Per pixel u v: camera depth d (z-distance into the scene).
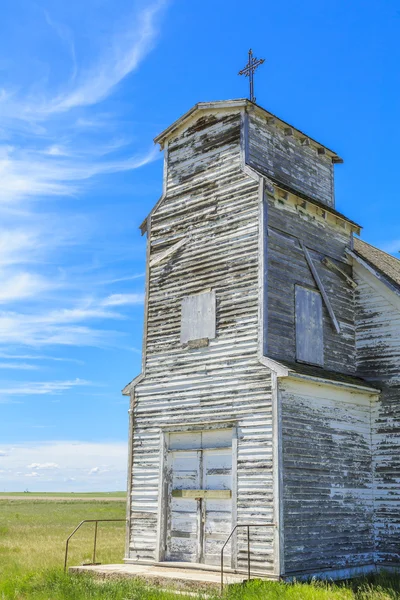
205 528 15.84
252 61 19.97
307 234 17.92
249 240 16.62
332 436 16.39
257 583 13.26
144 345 18.59
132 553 17.22
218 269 17.19
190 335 17.41
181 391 17.20
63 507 79.75
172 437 17.28
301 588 12.92
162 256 18.81
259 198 16.66
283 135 18.75
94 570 15.87
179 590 14.00
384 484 17.39
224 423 15.88
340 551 15.80
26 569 18.41
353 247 20.22
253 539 14.56
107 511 67.00
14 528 38.66
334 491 16.05
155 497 17.09
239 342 16.11
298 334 16.72
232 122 17.89
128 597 13.02
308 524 14.98
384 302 18.66
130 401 18.52
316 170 19.81
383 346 18.44
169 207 19.09
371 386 17.89
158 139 19.64
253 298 16.09
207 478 16.12
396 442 17.47
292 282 16.94
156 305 18.64
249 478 15.03
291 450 14.98
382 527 17.17
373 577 16.03
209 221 17.78
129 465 18.03
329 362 17.67
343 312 18.72
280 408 14.95
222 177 17.75
